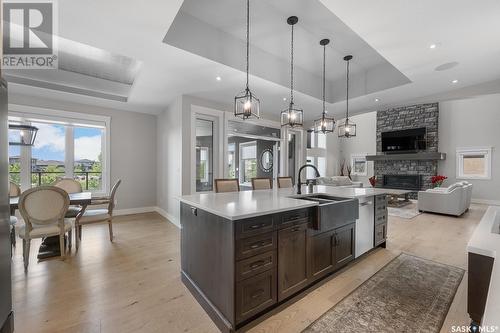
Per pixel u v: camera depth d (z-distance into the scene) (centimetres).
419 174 794
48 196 270
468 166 736
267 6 284
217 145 503
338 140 1066
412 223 456
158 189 584
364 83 469
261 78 377
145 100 479
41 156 459
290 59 416
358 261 277
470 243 115
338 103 518
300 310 188
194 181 457
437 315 180
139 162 569
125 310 189
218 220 177
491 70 356
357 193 293
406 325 170
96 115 508
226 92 436
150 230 413
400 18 238
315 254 216
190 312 188
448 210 512
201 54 302
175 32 278
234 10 289
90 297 206
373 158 879
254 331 164
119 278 241
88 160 511
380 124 889
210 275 187
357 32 262
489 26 249
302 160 717
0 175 143
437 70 357
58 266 267
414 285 224
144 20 223
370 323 172
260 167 720
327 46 379
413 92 451
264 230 176
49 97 446
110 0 196
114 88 462
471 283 118
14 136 426
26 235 257
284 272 190
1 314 144
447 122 767
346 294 210
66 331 165
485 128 705
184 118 445
